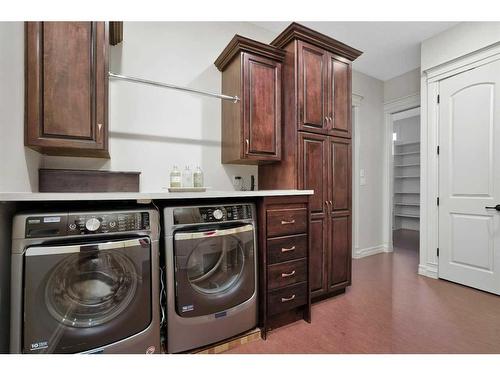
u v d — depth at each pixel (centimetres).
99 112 144
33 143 128
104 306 113
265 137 209
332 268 220
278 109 214
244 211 158
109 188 175
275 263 168
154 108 203
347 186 234
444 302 211
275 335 163
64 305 105
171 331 131
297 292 177
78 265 108
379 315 189
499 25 224
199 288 141
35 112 129
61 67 135
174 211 135
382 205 388
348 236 233
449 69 262
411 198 626
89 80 141
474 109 242
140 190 196
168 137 208
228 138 219
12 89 114
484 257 234
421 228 286
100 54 144
